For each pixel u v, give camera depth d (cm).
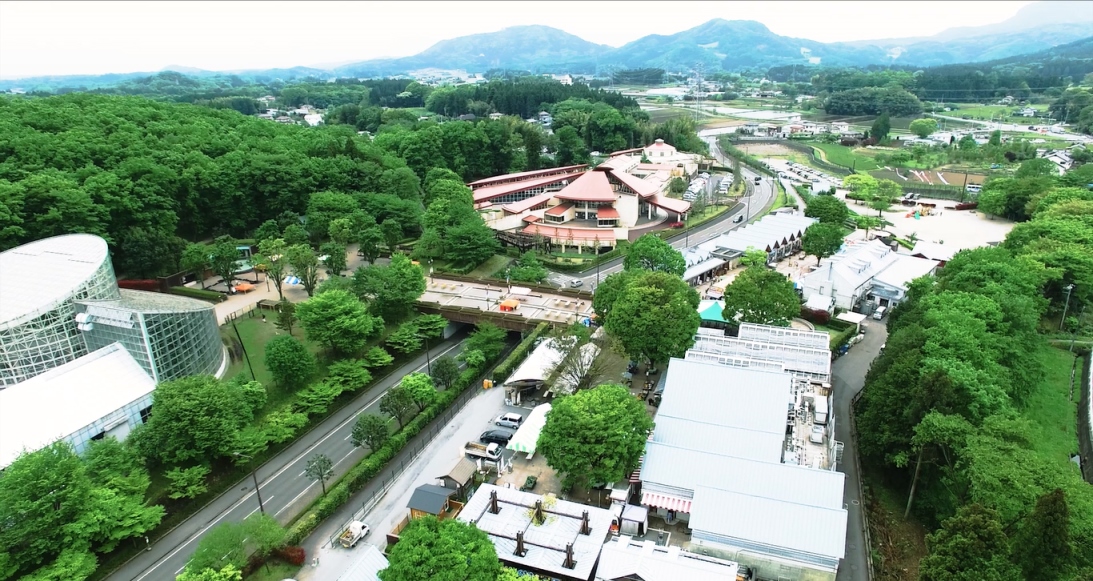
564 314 15238
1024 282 12888
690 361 10706
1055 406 11581
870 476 9775
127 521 8206
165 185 17638
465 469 9550
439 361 12319
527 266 18325
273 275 15950
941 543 6412
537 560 7644
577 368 11694
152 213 16888
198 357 11975
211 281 17562
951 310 10681
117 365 10750
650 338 11744
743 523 7831
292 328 14500
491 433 10656
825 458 9494
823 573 7500
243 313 15412
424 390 11369
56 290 11394
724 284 17575
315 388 11831
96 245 13062
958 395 8662
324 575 8044
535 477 9619
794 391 10962
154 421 9388
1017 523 6725
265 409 11569
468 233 18900
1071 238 15888
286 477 10131
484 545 6712
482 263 19675
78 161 17462
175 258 16862
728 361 11500
